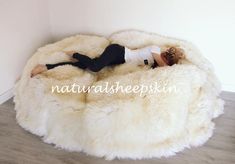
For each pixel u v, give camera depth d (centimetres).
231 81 241
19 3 234
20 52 245
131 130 166
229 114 211
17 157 172
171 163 166
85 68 220
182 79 185
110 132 167
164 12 239
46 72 209
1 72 224
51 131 182
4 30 221
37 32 266
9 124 202
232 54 231
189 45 237
